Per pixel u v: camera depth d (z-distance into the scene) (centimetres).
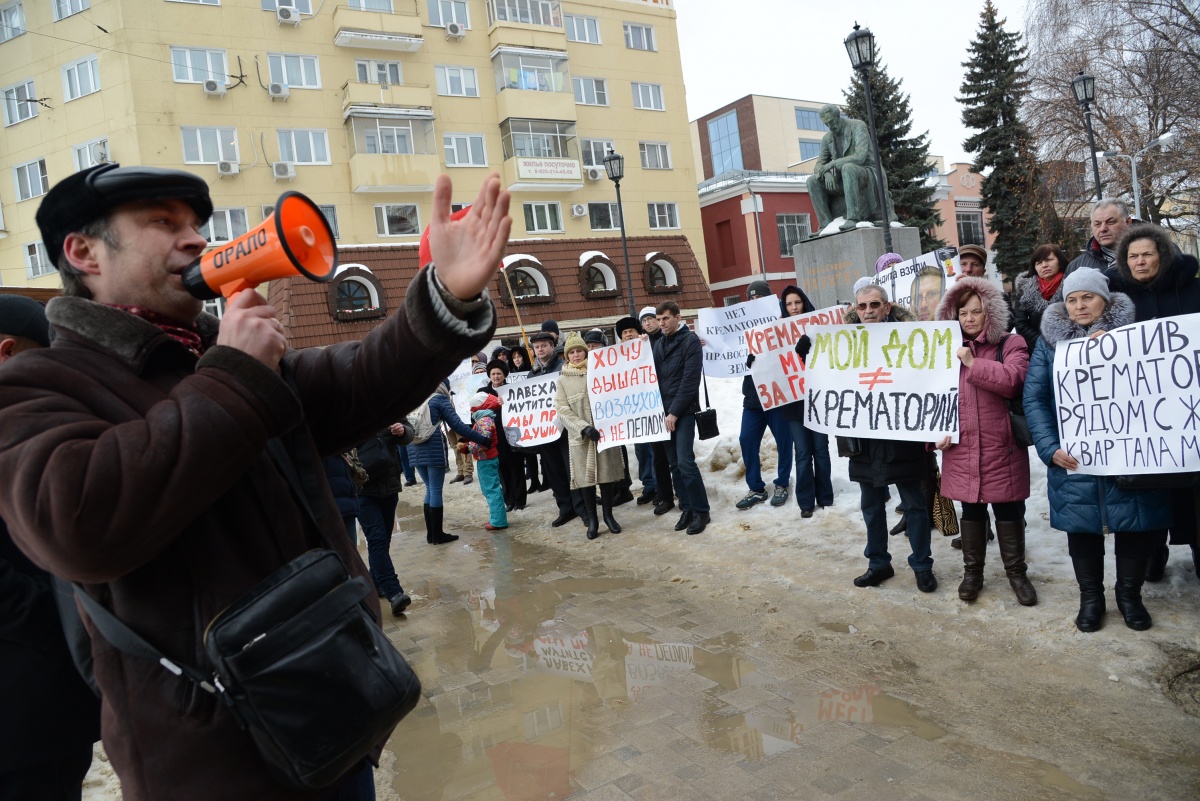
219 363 128
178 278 148
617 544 729
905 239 1303
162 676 133
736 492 789
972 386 468
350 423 168
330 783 135
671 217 3425
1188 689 358
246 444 125
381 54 2894
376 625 150
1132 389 394
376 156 2791
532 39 3106
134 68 2519
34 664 187
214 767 131
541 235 3125
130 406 135
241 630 128
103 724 139
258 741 129
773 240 3603
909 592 509
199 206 156
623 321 781
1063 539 538
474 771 351
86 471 113
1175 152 2089
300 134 2756
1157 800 284
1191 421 377
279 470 150
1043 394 436
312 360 172
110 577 121
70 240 148
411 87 2862
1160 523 399
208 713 132
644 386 731
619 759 348
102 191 142
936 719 355
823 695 390
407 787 344
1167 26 2062
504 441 940
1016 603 467
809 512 684
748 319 891
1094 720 342
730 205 3644
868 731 350
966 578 483
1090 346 407
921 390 486
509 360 1054
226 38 2647
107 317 138
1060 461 415
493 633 538
